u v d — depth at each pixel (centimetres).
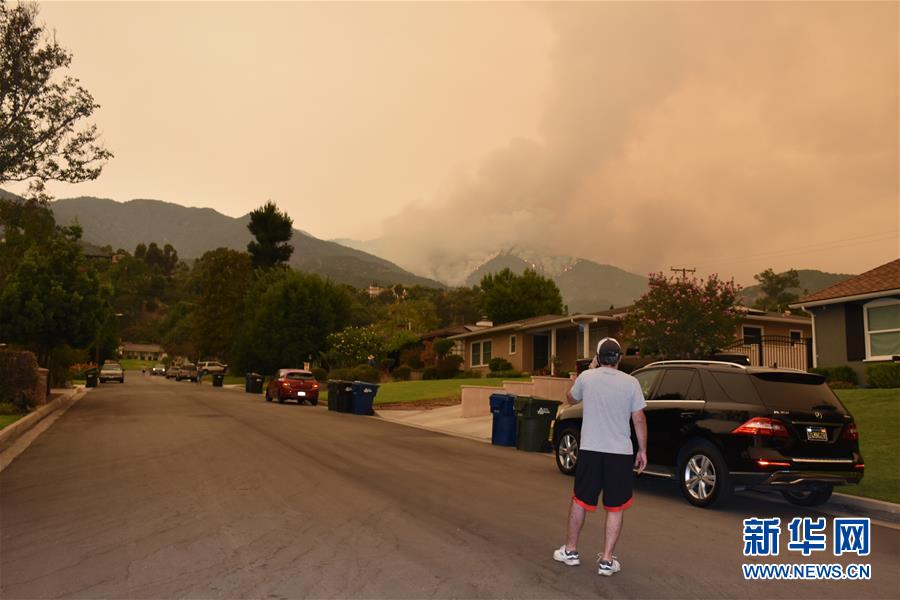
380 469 1176
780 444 872
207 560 622
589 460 602
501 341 4372
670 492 1059
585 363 2042
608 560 591
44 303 3111
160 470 1137
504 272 6588
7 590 541
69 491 952
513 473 1184
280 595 531
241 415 2302
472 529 750
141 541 687
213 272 7569
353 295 13100
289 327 5262
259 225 8012
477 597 532
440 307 13525
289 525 755
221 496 917
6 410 2078
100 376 5872
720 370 971
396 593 538
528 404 1562
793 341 2500
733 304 2036
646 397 1060
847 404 1648
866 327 2239
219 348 7381
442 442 1670
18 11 1449
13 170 1459
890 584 603
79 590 542
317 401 3241
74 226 3325
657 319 1973
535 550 669
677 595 551
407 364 5244
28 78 1427
